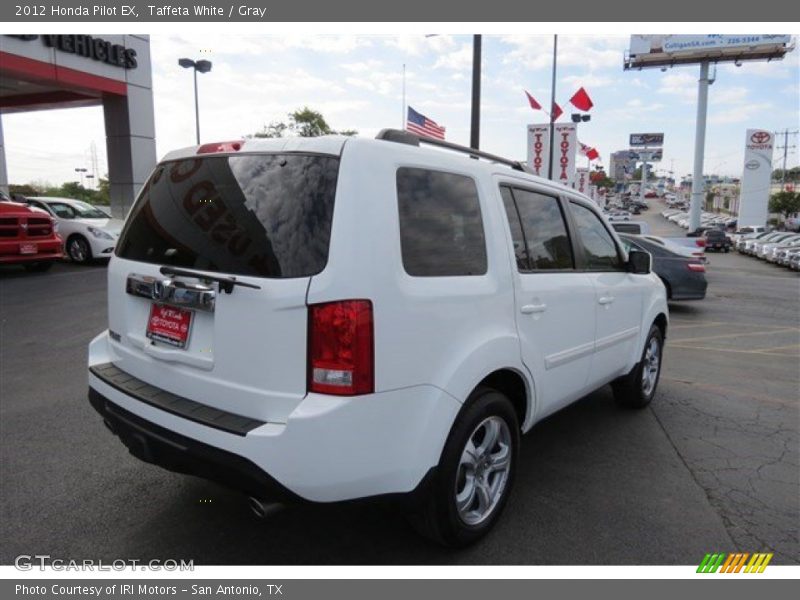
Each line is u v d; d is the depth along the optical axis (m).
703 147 47.22
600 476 3.86
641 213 100.25
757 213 60.28
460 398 2.70
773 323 10.53
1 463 3.80
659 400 5.60
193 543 2.98
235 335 2.43
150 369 2.84
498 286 3.01
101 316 8.46
